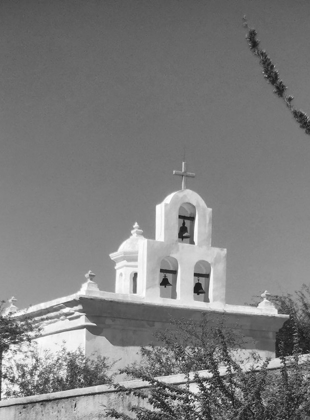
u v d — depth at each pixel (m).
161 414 16.31
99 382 27.11
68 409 19.62
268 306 31.53
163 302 30.05
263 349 31.17
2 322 29.77
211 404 15.97
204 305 30.70
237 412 15.48
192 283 30.89
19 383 27.81
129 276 33.91
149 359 27.42
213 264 31.31
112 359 29.11
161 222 31.06
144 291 30.08
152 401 16.48
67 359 28.33
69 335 29.62
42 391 26.98
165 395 16.50
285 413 15.45
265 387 15.95
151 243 30.44
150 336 29.72
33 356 29.72
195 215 31.66
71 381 27.14
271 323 31.28
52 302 29.97
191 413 16.06
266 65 15.84
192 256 31.05
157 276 30.33
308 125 15.80
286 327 32.66
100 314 29.20
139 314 29.62
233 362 16.28
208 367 16.58
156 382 16.88
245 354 30.67
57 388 26.83
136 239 34.34
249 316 30.92
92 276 29.75
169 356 27.95
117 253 34.25
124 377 28.50
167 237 30.80
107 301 29.11
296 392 15.57
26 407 20.00
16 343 29.75
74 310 29.12
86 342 28.95
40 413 19.86
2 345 29.31
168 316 30.00
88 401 19.45
